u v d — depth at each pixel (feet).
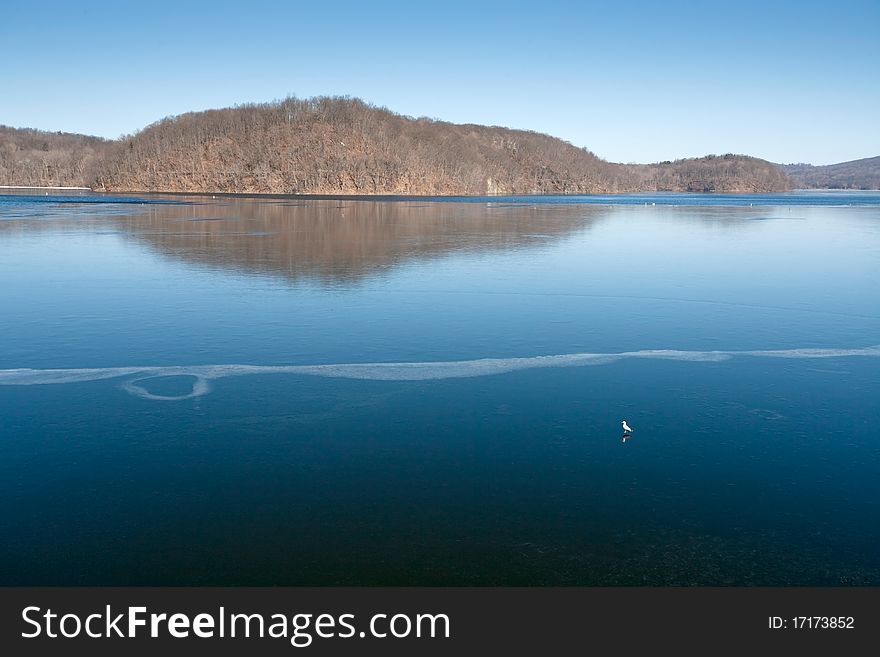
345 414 43.98
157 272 90.58
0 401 45.78
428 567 28.68
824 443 40.52
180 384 49.06
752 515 32.83
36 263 97.66
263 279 86.07
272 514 32.37
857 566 29.14
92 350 56.49
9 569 28.48
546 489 34.88
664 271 95.66
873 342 60.59
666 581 28.09
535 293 79.51
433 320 66.49
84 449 38.96
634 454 38.81
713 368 53.42
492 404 45.80
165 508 32.89
